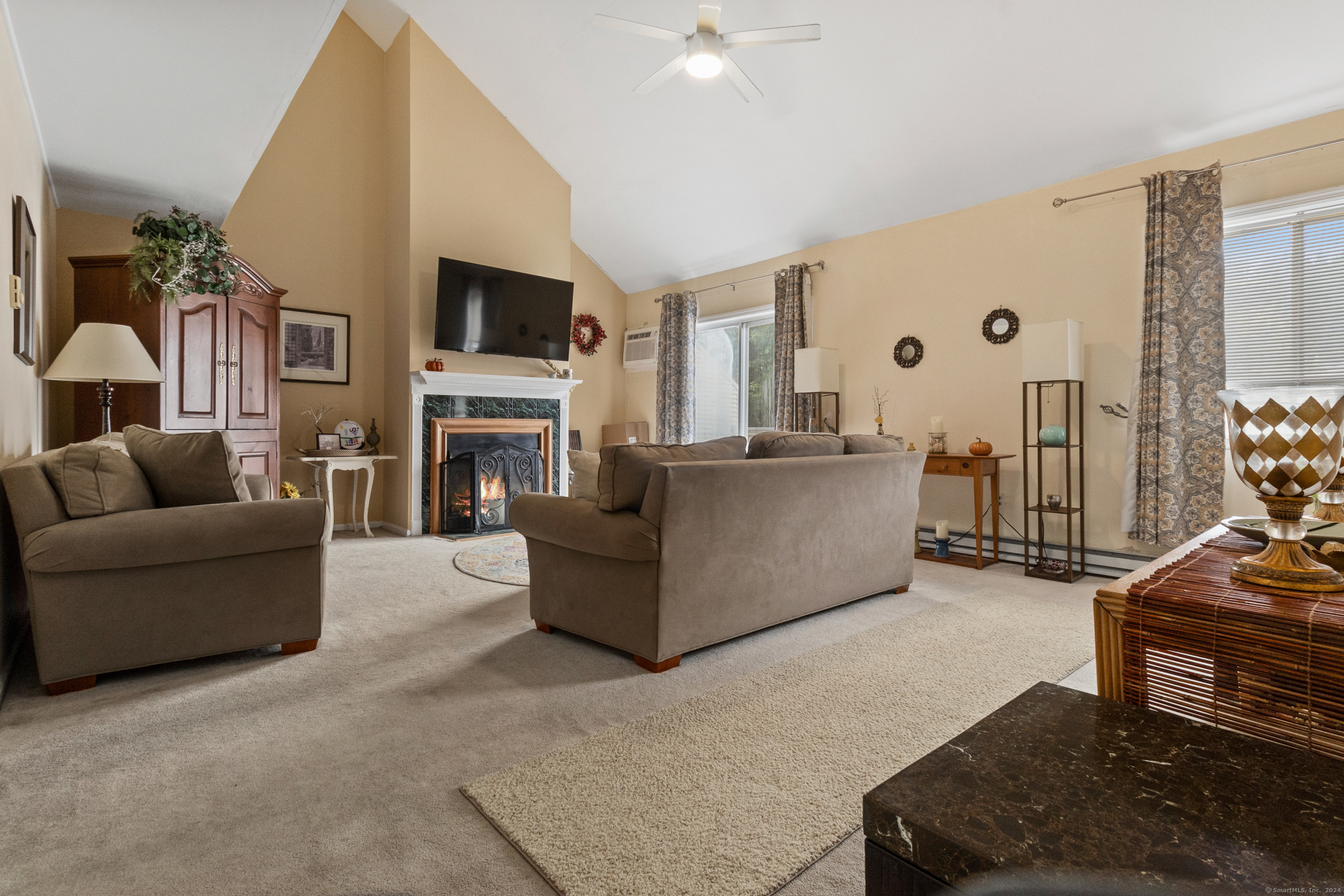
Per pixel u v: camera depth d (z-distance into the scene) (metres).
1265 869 0.61
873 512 3.38
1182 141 3.82
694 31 4.36
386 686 2.29
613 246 7.16
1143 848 0.64
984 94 3.99
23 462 2.24
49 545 2.10
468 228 5.68
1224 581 1.31
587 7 4.49
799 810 1.55
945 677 2.40
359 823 1.49
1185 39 3.32
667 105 5.05
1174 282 3.77
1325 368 3.48
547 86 5.40
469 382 5.55
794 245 6.00
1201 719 1.19
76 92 2.96
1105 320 4.17
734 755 1.81
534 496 2.89
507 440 5.85
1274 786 0.76
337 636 2.83
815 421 5.70
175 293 3.80
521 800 1.58
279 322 4.62
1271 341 3.65
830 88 4.36
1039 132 4.09
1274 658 1.09
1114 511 4.15
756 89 3.62
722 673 2.44
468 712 2.09
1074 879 0.60
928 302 5.07
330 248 5.54
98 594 2.21
